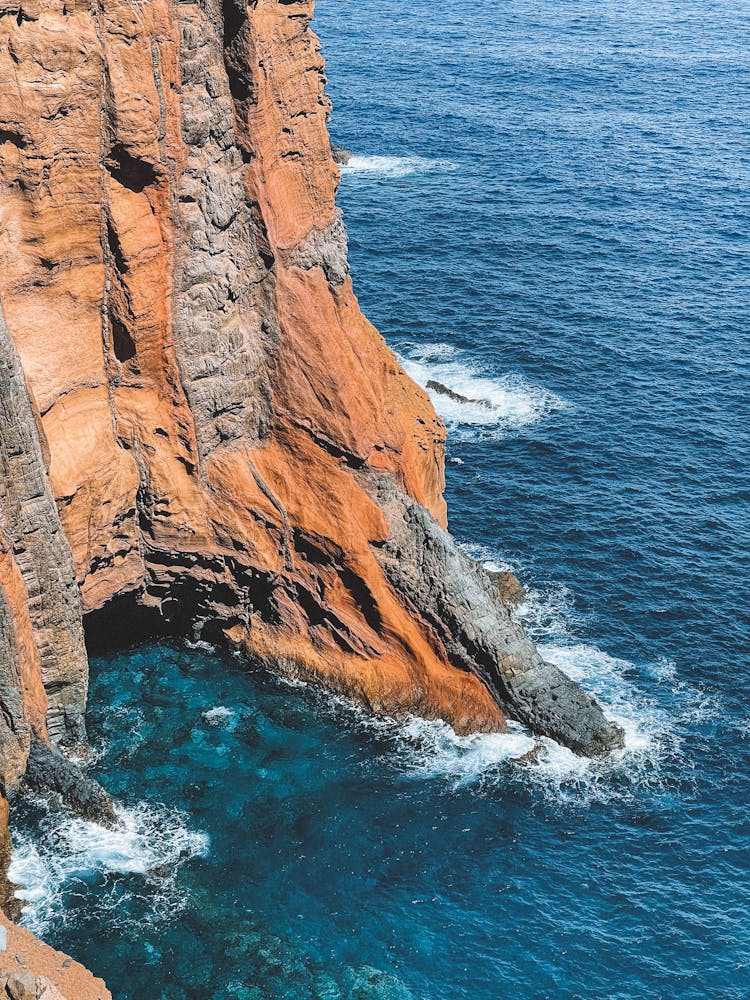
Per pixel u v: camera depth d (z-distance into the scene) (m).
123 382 53.34
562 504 74.00
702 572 68.31
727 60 184.62
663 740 56.53
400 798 52.25
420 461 62.34
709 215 118.75
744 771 55.12
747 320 97.81
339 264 59.59
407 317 96.31
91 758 52.22
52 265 49.66
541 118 149.88
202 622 59.06
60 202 48.97
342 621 57.38
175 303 53.41
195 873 47.50
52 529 48.59
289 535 57.66
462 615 57.41
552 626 63.62
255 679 57.44
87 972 40.38
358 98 155.75
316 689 57.22
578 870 49.72
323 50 181.38
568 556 69.38
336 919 46.53
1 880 45.62
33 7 45.91
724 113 154.62
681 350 92.69
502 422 82.69
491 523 72.06
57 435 51.09
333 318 58.56
